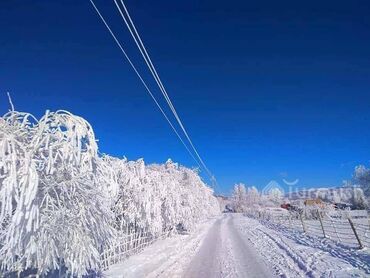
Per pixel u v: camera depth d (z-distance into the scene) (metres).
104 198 7.50
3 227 6.12
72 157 6.58
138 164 17.53
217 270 13.70
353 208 61.38
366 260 13.61
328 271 12.21
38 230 6.18
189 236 28.00
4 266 6.23
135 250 17.14
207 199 58.44
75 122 6.86
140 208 16.22
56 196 6.63
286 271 12.93
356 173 57.53
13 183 5.60
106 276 11.06
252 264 14.84
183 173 35.91
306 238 23.84
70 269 6.70
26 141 6.35
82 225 6.93
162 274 12.99
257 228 38.00
